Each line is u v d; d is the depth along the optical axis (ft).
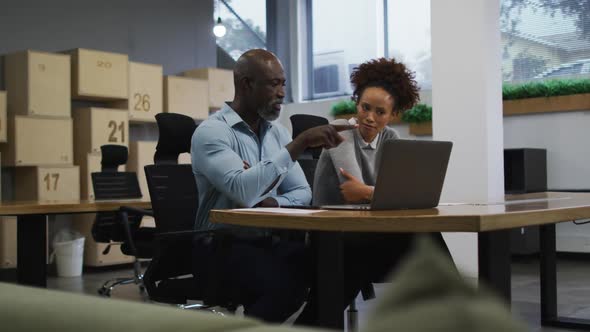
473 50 14.96
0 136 16.80
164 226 8.49
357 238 6.73
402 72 7.71
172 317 0.74
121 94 19.19
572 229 18.80
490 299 0.51
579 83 18.53
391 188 5.35
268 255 6.34
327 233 5.43
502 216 4.62
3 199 17.87
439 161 5.60
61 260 17.60
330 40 24.99
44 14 19.11
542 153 18.60
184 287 6.94
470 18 14.98
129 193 14.78
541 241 10.23
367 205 6.37
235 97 7.39
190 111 21.15
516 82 20.48
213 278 6.45
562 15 19.72
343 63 24.67
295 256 6.43
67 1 19.63
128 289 15.42
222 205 7.11
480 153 14.85
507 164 18.24
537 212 5.15
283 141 7.80
